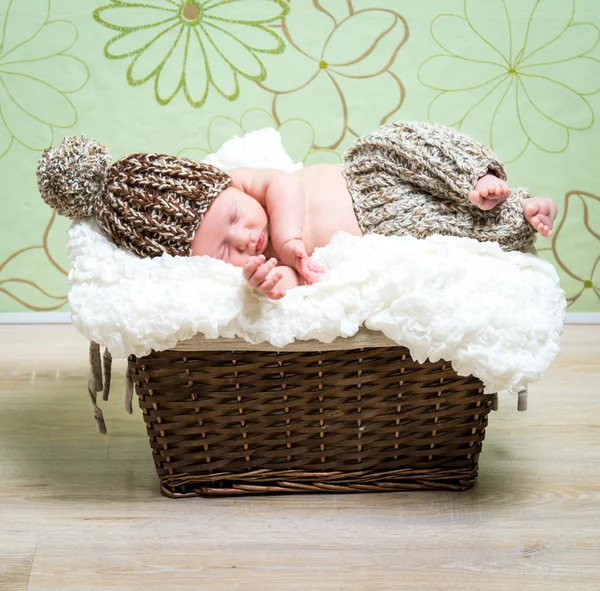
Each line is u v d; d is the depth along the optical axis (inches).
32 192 76.9
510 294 44.4
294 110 78.8
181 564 43.2
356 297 43.6
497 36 78.9
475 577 42.3
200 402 46.3
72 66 77.0
